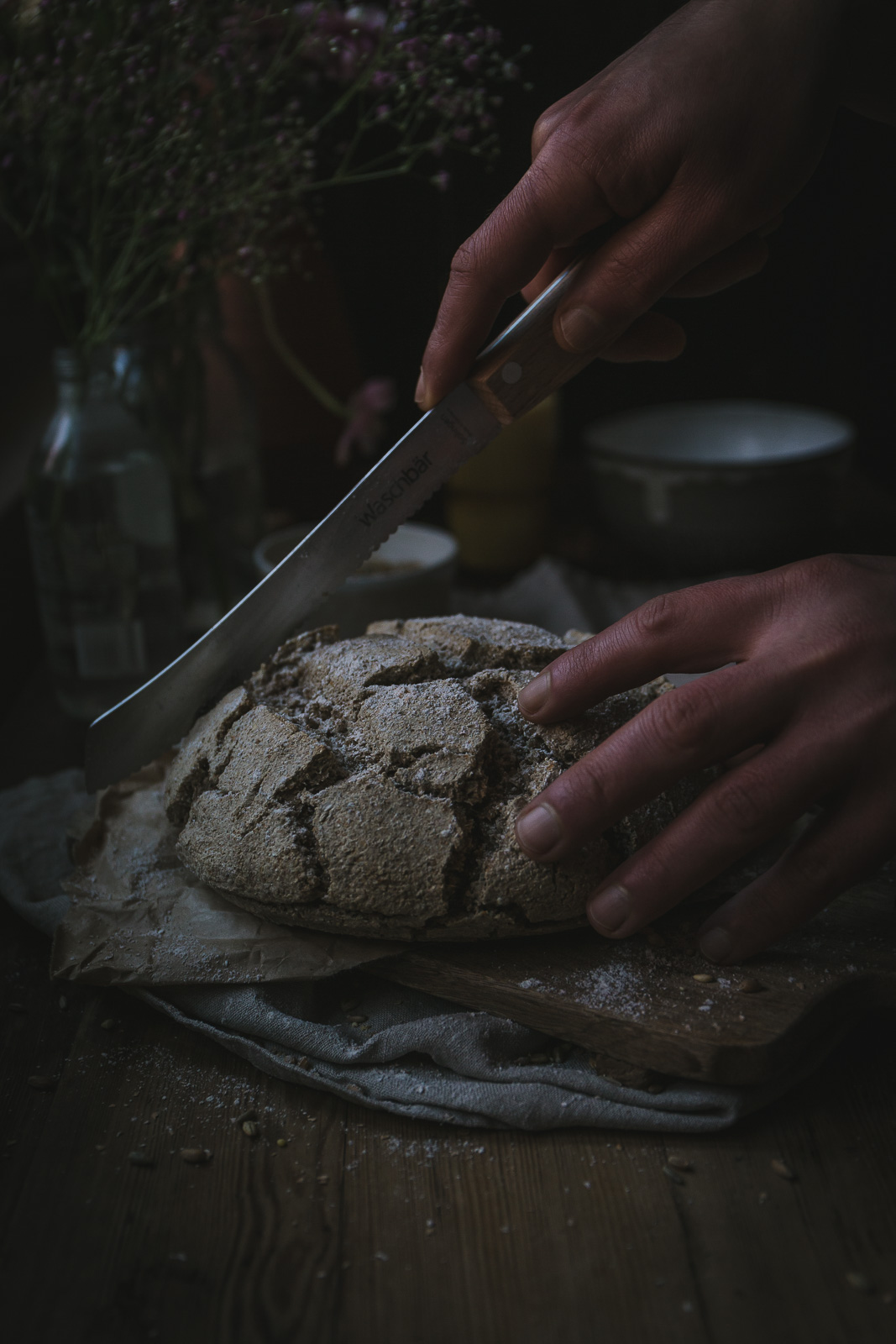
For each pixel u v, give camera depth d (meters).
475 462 0.92
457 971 0.52
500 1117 0.50
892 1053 0.53
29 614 0.93
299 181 0.70
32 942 0.60
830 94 0.54
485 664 0.58
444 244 1.23
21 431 1.04
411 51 0.64
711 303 1.26
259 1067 0.52
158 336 0.75
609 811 0.49
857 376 1.27
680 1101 0.49
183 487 0.79
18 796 0.67
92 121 0.66
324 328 0.95
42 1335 0.44
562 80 1.13
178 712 0.59
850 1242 0.46
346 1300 0.45
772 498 0.86
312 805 0.53
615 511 0.91
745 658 0.51
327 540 0.57
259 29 0.67
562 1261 0.46
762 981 0.51
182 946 0.54
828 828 0.50
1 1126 0.50
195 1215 0.47
